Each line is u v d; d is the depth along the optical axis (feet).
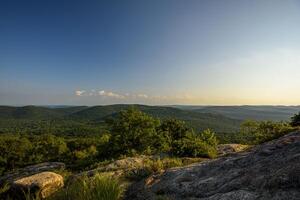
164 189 33.24
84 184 28.71
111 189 28.35
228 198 24.41
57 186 39.50
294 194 21.34
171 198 30.07
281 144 33.47
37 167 79.30
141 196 33.42
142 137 139.44
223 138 282.97
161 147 131.95
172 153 71.26
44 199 35.06
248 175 28.12
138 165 51.44
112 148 141.38
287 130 70.33
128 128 142.20
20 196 37.88
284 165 26.35
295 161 25.99
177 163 49.57
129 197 34.32
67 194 30.71
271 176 24.98
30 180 38.83
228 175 30.58
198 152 68.08
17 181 39.04
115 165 54.65
